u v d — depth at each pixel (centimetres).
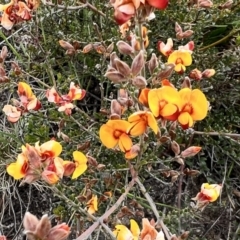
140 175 23
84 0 26
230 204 26
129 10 14
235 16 29
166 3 14
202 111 16
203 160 26
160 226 18
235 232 25
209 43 30
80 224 20
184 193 26
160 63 17
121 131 17
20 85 21
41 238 12
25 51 28
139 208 23
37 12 26
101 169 21
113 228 21
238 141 23
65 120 23
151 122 15
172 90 15
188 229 25
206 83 27
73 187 23
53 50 28
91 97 30
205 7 25
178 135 23
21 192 28
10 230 27
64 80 28
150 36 27
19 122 27
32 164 14
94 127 25
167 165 25
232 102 28
